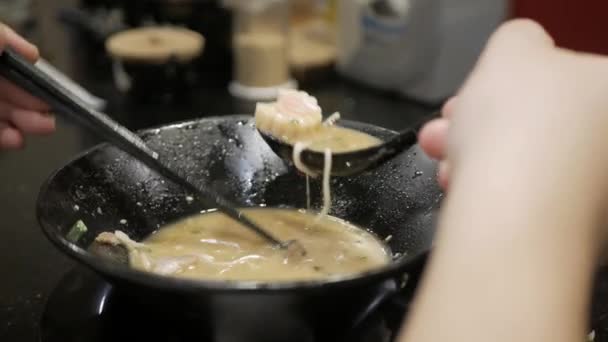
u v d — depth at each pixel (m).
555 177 0.32
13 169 0.94
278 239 0.75
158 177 0.76
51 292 0.73
